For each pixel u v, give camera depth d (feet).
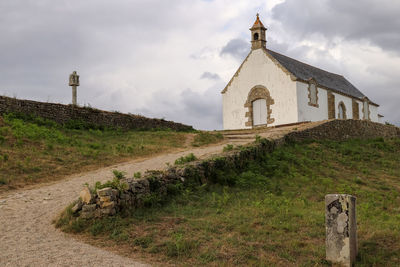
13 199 36.19
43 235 27.89
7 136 56.65
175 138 77.92
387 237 30.42
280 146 68.33
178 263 24.76
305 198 44.19
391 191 53.98
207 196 39.17
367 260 26.40
